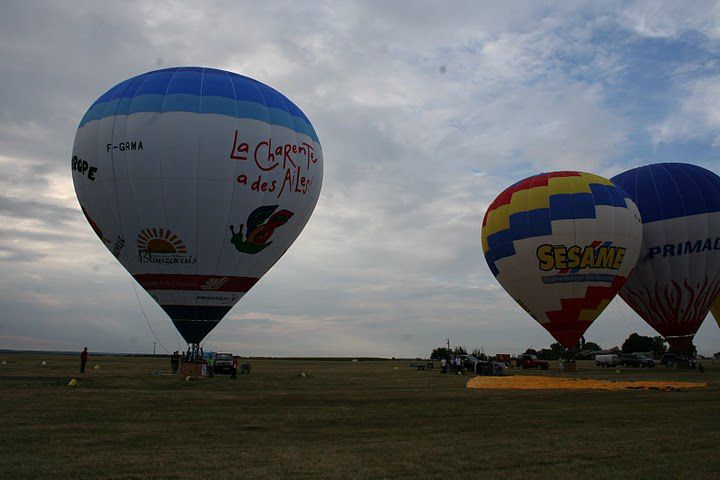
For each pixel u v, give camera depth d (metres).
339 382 30.47
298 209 29.19
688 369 48.31
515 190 40.66
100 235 28.19
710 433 12.98
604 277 38.09
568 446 11.41
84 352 33.94
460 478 8.88
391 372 44.16
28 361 57.81
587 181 39.41
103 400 18.89
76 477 8.73
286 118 28.95
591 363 73.56
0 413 15.46
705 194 41.94
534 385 27.03
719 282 42.06
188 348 28.72
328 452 10.77
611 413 16.70
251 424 14.30
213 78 28.42
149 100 27.16
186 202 26.62
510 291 40.72
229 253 27.66
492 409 17.75
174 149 26.52
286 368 52.69
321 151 31.08
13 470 9.11
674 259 41.94
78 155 28.03
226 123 27.11
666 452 10.80
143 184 26.53
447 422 14.89
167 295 27.66
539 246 38.31
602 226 37.94
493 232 41.00
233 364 31.78
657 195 42.72
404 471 9.30
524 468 9.54
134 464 9.59
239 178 27.16
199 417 15.41
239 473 9.07
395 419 15.42
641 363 58.09
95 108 28.25
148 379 28.64
